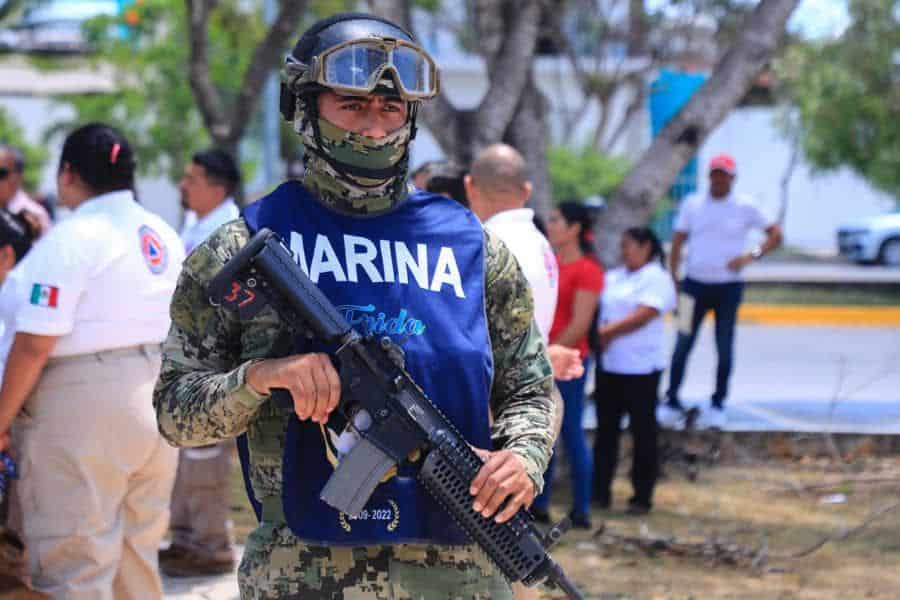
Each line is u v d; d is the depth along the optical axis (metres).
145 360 4.38
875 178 21.11
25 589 4.30
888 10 18.56
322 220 2.70
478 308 2.71
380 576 2.62
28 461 4.34
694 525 7.39
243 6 19.52
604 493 7.82
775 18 8.40
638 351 7.59
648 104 20.67
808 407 10.86
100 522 4.37
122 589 4.64
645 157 8.37
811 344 15.95
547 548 2.60
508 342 2.81
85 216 4.32
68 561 4.37
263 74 11.00
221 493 5.97
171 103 21.12
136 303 4.32
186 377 2.65
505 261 2.82
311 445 2.61
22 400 4.21
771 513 7.64
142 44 21.31
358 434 2.54
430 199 2.80
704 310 10.26
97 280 4.25
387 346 2.53
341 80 2.62
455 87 29.81
